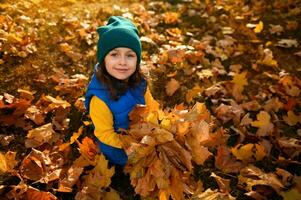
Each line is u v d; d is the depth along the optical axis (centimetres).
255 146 273
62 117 285
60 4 428
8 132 271
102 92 224
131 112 226
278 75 350
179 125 212
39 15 393
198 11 455
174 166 217
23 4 402
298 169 265
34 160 237
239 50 382
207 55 375
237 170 261
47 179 232
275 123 301
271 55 357
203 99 322
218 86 331
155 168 211
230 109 301
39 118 278
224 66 363
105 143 231
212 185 256
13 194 223
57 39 361
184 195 240
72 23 384
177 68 352
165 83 335
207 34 410
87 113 291
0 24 350
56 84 315
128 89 234
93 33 380
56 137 268
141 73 242
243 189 251
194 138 212
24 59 331
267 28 418
